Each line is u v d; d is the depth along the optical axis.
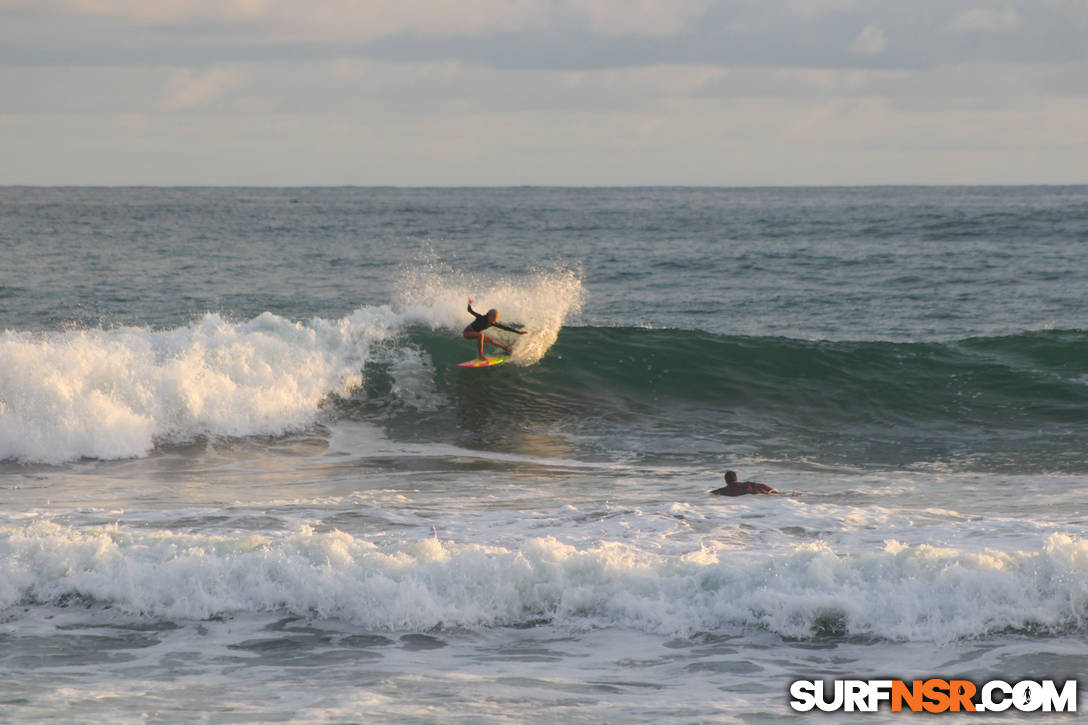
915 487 47.94
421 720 20.47
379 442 59.69
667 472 52.44
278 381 65.88
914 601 26.34
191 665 23.91
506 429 62.59
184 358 65.12
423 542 31.08
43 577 28.95
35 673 23.25
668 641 25.67
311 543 30.58
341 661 24.25
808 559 28.56
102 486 48.12
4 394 56.59
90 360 60.78
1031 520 37.81
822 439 61.31
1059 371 75.12
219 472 51.94
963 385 72.06
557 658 24.56
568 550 29.95
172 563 29.28
